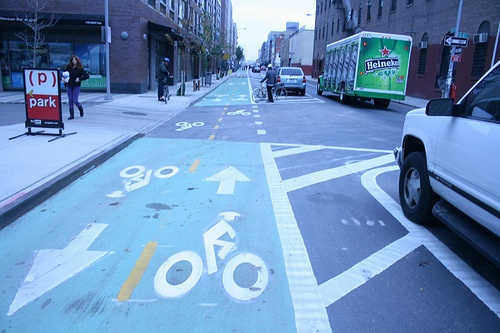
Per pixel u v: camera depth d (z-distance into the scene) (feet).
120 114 47.91
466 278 13.12
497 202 11.23
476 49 70.64
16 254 13.97
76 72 40.81
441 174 14.89
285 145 34.14
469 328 10.62
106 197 19.83
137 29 74.08
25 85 30.40
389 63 64.18
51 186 19.85
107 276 12.64
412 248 15.19
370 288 12.38
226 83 140.05
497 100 12.34
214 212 18.13
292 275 12.98
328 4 179.93
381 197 20.99
